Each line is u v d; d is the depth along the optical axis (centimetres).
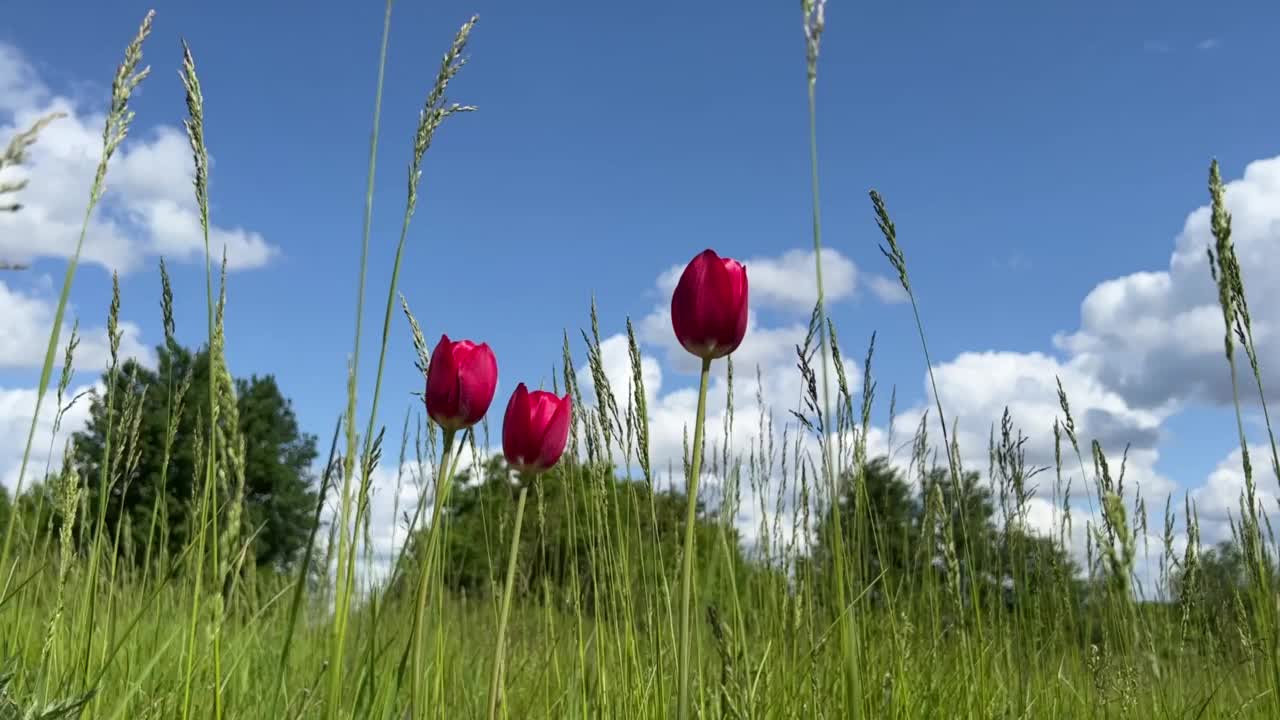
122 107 64
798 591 103
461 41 60
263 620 123
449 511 89
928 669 101
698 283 55
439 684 78
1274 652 91
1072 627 119
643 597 98
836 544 58
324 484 61
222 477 56
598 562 95
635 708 86
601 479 92
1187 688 116
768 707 84
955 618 110
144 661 92
